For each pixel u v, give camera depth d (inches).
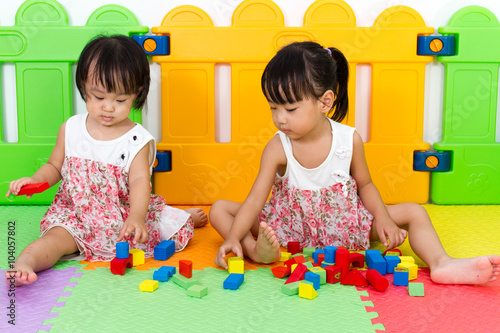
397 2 68.7
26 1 67.3
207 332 34.9
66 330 35.0
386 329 35.5
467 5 68.9
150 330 35.2
